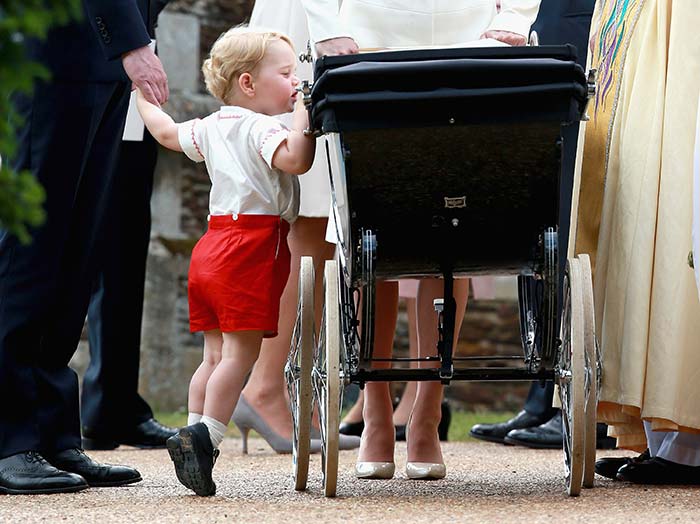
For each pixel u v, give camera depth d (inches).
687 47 552.1
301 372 509.0
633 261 547.8
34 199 259.0
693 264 524.4
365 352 479.8
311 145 521.7
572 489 488.1
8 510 465.1
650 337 538.6
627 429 613.6
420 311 589.3
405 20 573.6
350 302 502.6
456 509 449.4
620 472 557.3
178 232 1792.6
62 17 266.2
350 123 442.6
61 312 561.0
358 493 516.1
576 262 488.4
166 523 418.6
